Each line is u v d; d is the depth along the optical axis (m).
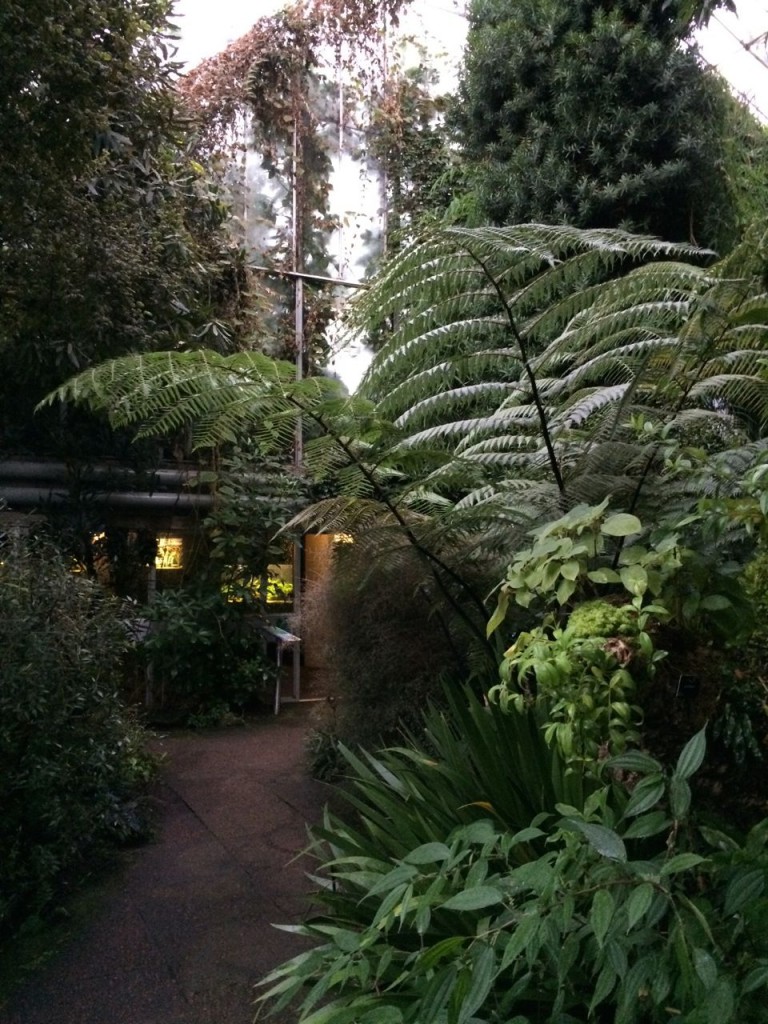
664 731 2.26
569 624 2.16
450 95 8.46
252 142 8.41
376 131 8.80
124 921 3.57
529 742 2.41
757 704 2.35
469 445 3.81
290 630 7.54
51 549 4.36
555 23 6.10
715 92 5.91
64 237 4.88
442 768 2.56
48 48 4.19
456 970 1.52
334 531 3.66
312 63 8.59
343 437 3.24
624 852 1.46
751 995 1.47
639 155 5.73
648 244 3.04
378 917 1.63
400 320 3.40
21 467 6.89
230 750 6.18
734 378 2.96
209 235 7.45
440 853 1.69
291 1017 2.81
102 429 6.95
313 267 8.57
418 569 3.80
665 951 1.46
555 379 3.39
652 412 3.01
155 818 4.74
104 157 5.32
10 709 3.56
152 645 6.84
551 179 5.79
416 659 4.29
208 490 7.53
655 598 2.18
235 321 7.45
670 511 2.74
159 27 5.24
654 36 5.84
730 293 2.71
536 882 1.49
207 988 3.04
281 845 4.35
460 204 6.82
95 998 3.01
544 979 1.75
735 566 2.36
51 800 3.76
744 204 5.94
